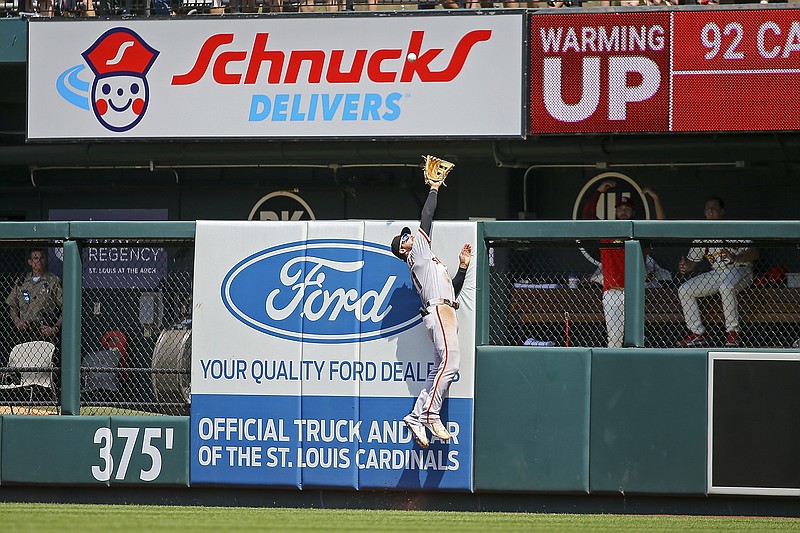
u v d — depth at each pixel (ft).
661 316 109.50
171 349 100.73
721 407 89.61
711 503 90.43
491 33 122.93
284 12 135.33
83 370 98.78
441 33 123.95
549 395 91.40
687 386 89.97
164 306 104.63
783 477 88.69
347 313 93.66
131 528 82.69
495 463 91.61
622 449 90.48
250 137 127.24
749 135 127.24
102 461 96.07
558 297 114.42
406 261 91.91
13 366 105.60
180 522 85.61
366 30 125.18
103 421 96.27
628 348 91.09
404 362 92.79
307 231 94.79
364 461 92.99
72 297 97.55
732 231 90.48
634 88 120.67
